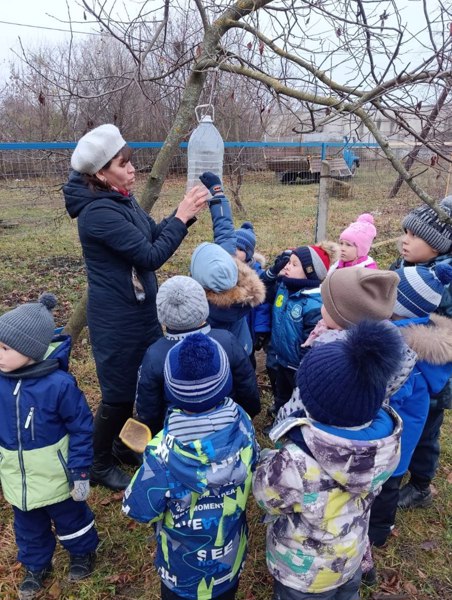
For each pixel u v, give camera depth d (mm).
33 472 2088
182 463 1651
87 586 2316
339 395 1510
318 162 8227
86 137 2279
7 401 2037
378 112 2750
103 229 2311
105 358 2561
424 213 2619
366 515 1799
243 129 7105
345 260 3223
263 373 4184
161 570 1890
